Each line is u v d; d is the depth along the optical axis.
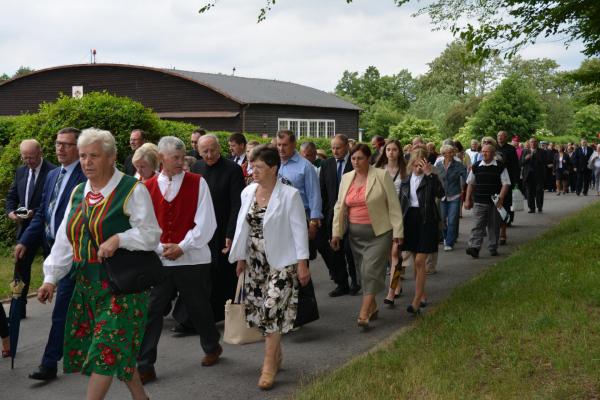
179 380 5.59
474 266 10.38
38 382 5.59
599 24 8.38
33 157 7.66
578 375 4.66
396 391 4.75
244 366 5.94
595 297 6.28
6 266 10.44
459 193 11.80
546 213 17.55
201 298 5.76
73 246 4.23
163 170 5.76
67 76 40.12
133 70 38.69
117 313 4.08
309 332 6.98
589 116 52.88
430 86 87.12
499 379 4.77
